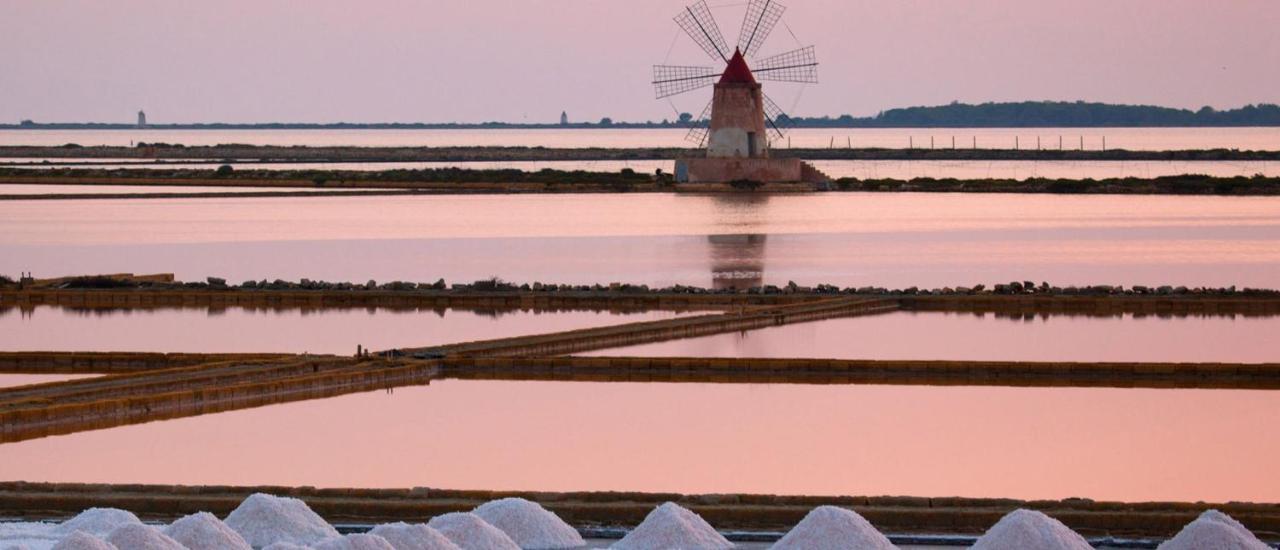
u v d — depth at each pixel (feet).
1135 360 469.57
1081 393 418.72
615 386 424.46
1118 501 291.58
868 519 271.49
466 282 652.48
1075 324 548.72
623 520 273.95
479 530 240.73
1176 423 378.94
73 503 276.82
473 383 428.97
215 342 492.54
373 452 341.21
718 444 351.05
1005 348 490.90
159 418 377.50
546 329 522.88
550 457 337.11
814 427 370.94
